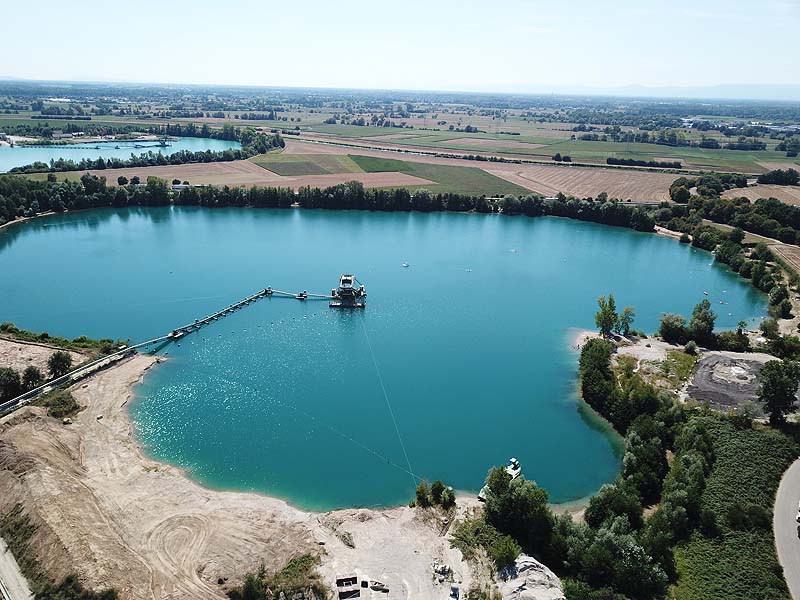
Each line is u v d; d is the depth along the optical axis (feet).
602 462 291.58
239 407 323.78
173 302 458.91
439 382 359.66
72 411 299.99
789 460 268.00
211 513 240.12
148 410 314.76
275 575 207.41
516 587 196.75
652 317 465.47
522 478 244.01
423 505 251.60
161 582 201.16
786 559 214.90
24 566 199.31
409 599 200.23
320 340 408.46
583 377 353.72
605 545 211.20
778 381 286.25
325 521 239.91
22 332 380.78
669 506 231.30
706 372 356.38
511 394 349.00
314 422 314.76
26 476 234.58
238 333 412.57
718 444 276.41
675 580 205.98
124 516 233.14
